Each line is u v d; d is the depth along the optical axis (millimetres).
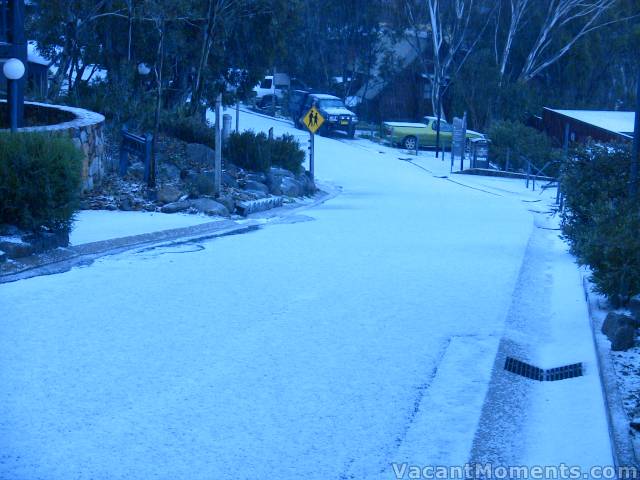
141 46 28188
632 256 9742
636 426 6133
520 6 51812
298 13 31625
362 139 49000
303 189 25156
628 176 13977
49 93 27438
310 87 56531
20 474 5398
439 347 8539
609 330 8719
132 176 19688
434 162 41844
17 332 8477
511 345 8891
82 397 6773
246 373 7504
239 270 11898
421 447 6086
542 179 36969
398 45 56812
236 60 30953
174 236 14828
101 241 13172
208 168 22312
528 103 49812
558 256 14750
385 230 17203
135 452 5789
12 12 19000
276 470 5602
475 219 20359
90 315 9188
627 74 57500
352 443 6098
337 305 10086
